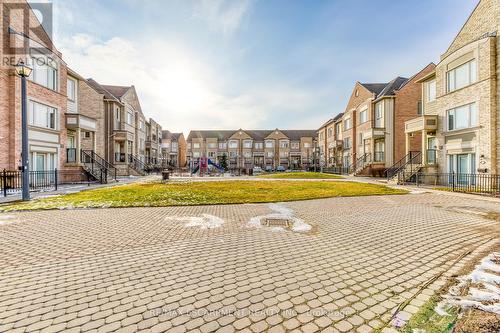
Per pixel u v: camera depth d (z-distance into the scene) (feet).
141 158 129.29
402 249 16.26
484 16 50.57
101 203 31.60
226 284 11.47
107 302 9.95
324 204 32.89
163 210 28.37
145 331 8.18
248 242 17.57
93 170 67.87
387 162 87.81
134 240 17.84
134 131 116.78
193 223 22.74
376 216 25.96
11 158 49.24
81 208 29.01
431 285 11.34
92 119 70.95
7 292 10.71
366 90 100.07
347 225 22.38
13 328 8.30
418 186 54.44
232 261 14.17
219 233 19.74
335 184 59.41
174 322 8.67
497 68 47.85
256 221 23.63
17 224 22.03
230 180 72.74
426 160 61.21
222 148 215.92
